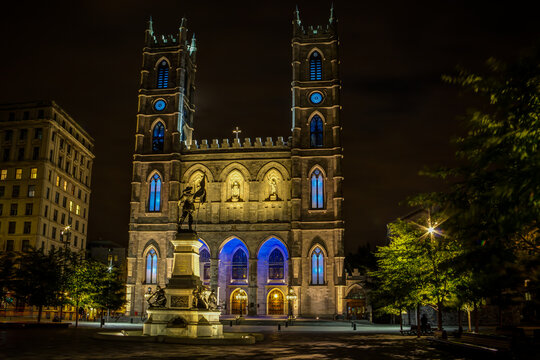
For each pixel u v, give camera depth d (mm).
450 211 11641
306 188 81875
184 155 86125
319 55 88188
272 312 81562
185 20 92500
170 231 81312
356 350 28000
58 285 55531
